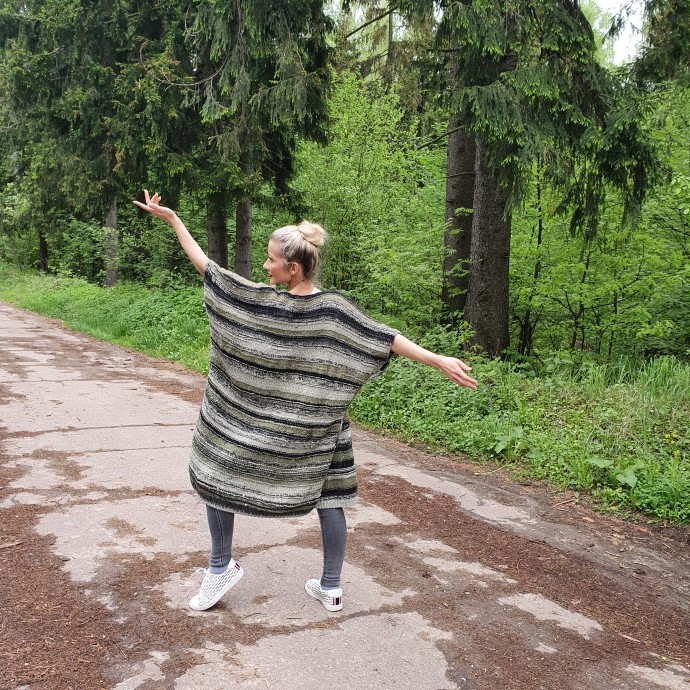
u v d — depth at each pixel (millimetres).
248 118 11242
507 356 8969
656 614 3199
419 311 10117
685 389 6375
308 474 2666
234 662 2506
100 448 5246
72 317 15641
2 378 8016
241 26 9969
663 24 8812
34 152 14672
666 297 8859
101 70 12633
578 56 7625
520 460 5516
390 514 4250
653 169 7973
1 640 2576
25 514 3857
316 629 2785
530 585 3383
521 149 7547
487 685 2482
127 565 3279
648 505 4586
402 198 12594
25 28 13359
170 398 7402
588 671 2641
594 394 6547
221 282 2613
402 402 6805
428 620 2936
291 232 2625
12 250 28938
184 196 13305
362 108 14211
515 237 9547
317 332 2559
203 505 4141
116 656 2508
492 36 7398
